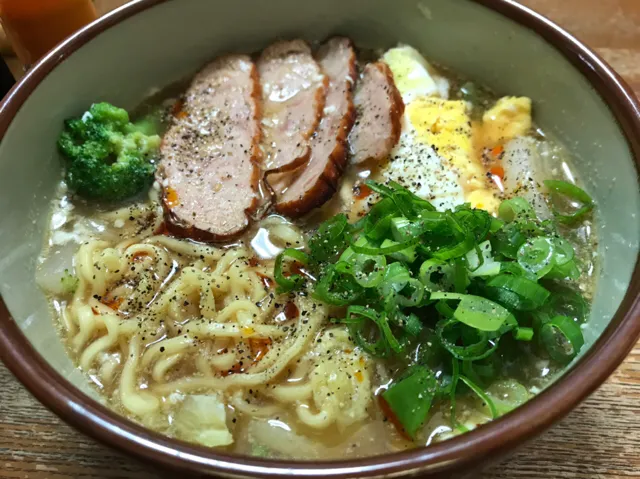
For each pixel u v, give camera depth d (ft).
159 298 0.54
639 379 0.50
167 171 0.62
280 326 0.52
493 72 0.67
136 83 0.66
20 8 0.63
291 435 0.47
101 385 0.50
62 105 0.59
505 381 0.48
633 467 0.46
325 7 0.68
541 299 0.48
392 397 0.46
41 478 0.46
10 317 0.42
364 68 0.68
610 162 0.55
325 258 0.55
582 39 0.73
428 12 0.66
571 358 0.48
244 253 0.57
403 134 0.64
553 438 0.47
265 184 0.61
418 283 0.48
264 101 0.68
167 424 0.47
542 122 0.65
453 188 0.60
